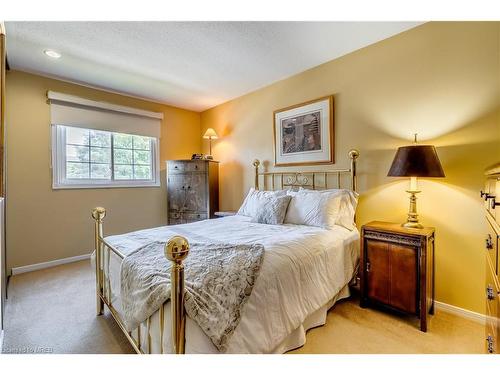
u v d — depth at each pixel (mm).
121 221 3670
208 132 3918
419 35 2086
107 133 3582
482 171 1820
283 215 2471
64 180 3207
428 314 1847
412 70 2131
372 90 2379
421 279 1739
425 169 1782
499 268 986
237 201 3869
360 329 1760
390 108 2268
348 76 2549
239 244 1578
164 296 1023
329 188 2748
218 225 2430
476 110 1840
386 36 2244
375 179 2385
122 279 1396
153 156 4043
